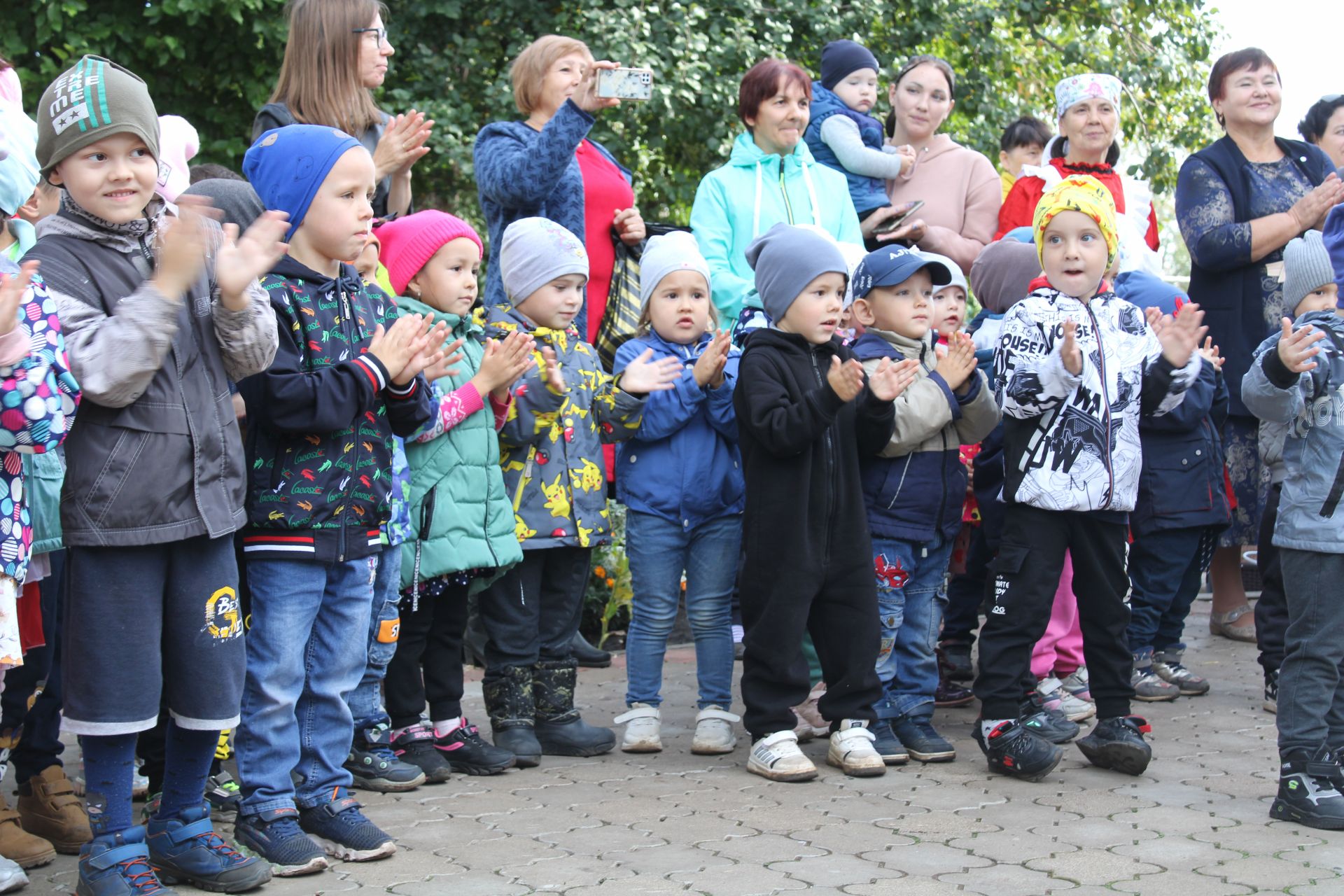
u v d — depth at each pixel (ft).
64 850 12.19
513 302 15.72
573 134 16.94
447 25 36.06
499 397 14.79
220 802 13.07
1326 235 14.24
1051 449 14.49
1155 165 44.96
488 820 12.85
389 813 13.09
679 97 33.96
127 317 9.82
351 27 15.75
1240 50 20.81
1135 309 15.10
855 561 14.76
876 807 13.28
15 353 9.37
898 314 15.65
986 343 17.98
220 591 10.72
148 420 10.24
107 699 10.21
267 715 11.43
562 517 15.29
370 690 14.08
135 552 10.28
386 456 12.05
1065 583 17.15
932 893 10.66
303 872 11.18
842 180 19.83
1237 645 22.13
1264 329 20.40
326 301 11.88
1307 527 12.92
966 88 40.88
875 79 22.21
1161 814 13.05
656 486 15.72
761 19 36.22
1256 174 20.62
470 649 20.95
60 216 10.53
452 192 37.50
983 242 21.57
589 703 18.69
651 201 38.50
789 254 14.93
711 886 10.82
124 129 10.23
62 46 31.94
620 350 16.17
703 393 15.57
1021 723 14.74
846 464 14.88
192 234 9.90
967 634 18.80
